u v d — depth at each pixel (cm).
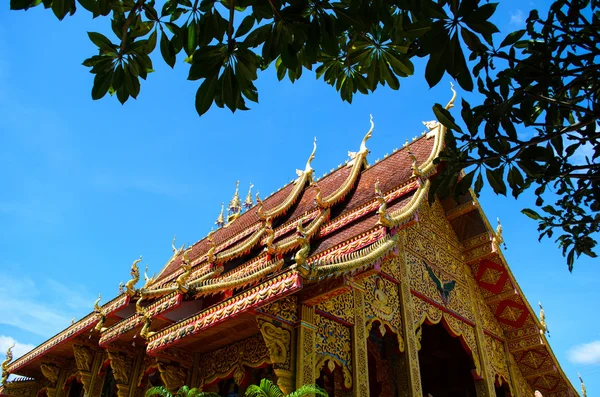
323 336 842
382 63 478
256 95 415
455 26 364
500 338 1445
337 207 1284
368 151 1436
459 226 1438
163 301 959
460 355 1471
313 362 782
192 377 908
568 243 514
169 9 398
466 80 372
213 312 789
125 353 1149
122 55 408
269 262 1062
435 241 1321
